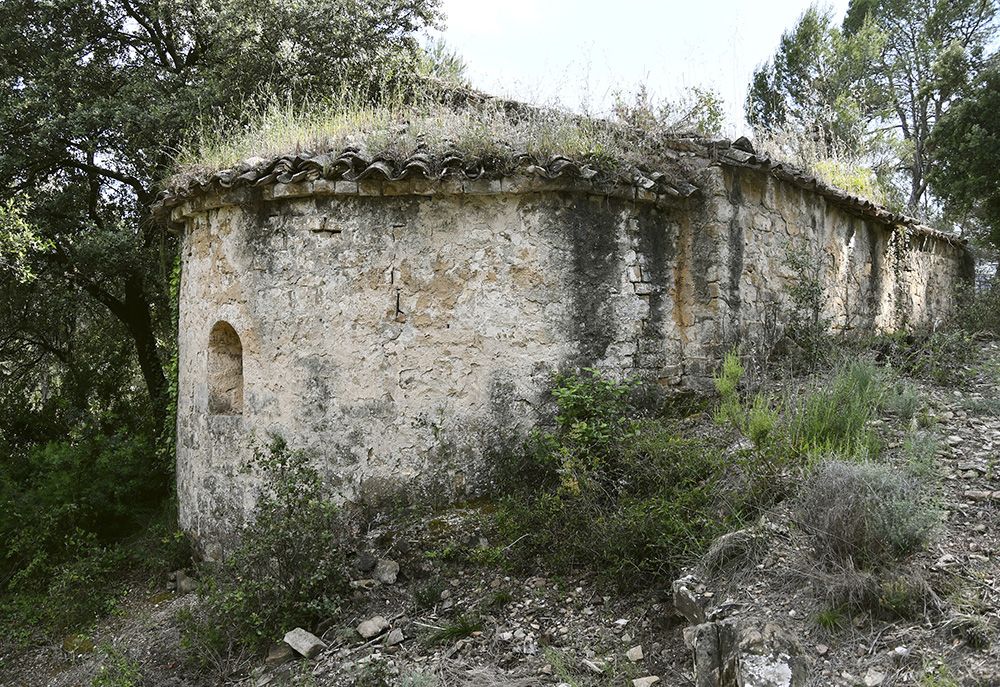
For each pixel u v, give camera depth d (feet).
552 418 17.98
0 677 18.04
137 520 27.09
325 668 13.47
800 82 70.49
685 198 19.81
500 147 17.76
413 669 12.48
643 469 15.11
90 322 44.16
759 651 9.82
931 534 11.32
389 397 17.74
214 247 20.01
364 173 17.03
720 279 19.70
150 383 39.96
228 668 14.61
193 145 30.22
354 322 17.76
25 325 38.52
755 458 14.25
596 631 12.71
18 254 27.50
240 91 32.27
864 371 17.62
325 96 31.68
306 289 17.89
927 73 69.82
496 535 15.92
